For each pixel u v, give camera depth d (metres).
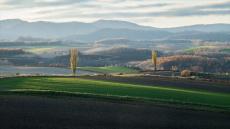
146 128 50.78
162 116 58.25
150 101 68.44
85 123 51.56
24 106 59.97
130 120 54.66
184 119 57.12
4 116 53.16
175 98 74.38
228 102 73.38
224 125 54.56
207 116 60.09
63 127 49.00
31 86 80.38
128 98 69.62
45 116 54.22
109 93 75.44
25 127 48.12
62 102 64.50
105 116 56.28
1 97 66.44
